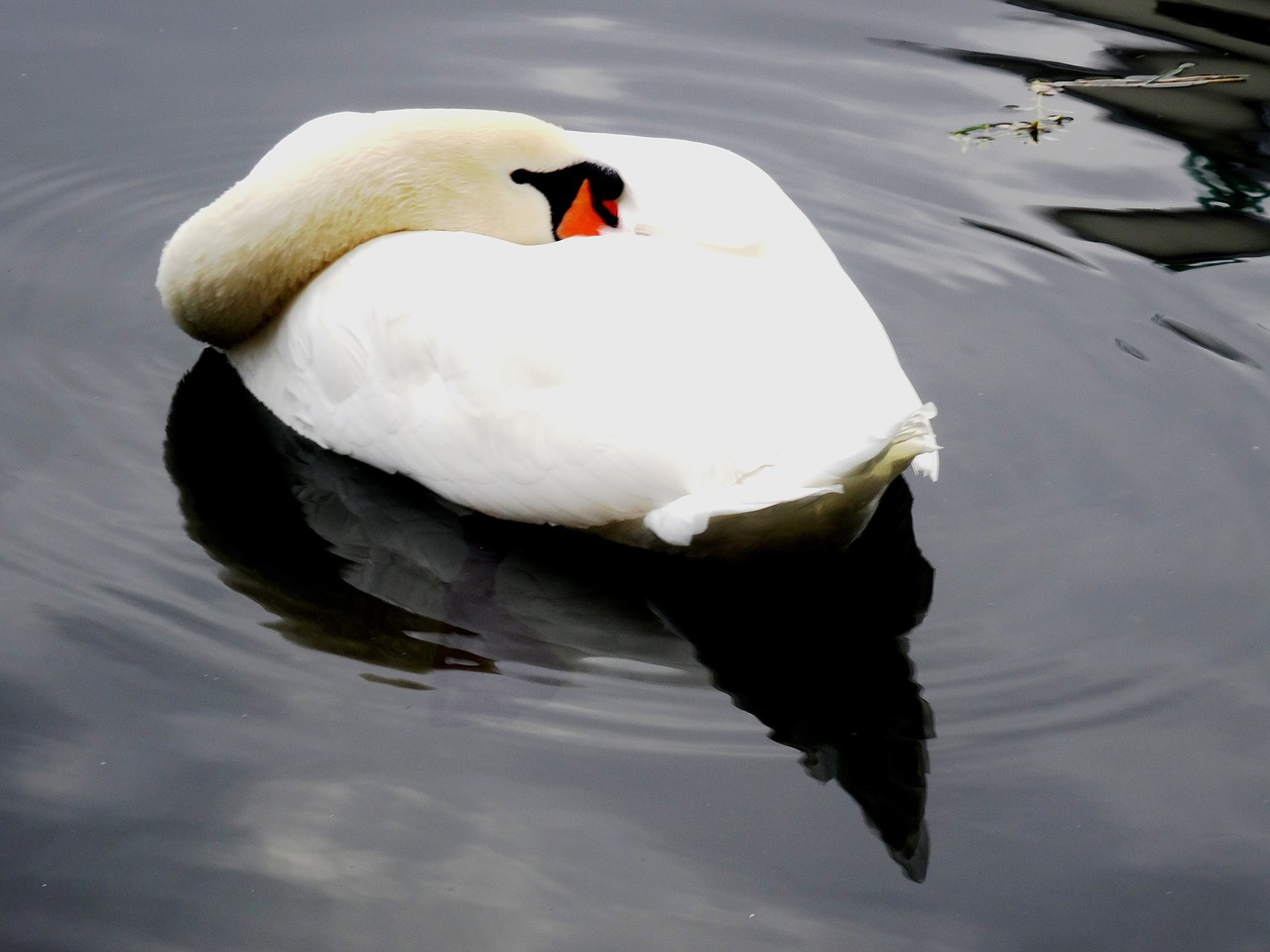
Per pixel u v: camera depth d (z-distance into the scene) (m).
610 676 7.15
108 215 10.78
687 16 13.66
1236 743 6.88
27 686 6.82
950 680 7.22
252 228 8.81
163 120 11.88
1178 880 6.22
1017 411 9.14
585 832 6.27
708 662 7.29
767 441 7.22
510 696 6.96
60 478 8.22
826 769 6.67
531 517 7.78
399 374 7.96
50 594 7.37
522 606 7.58
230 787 6.38
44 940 5.73
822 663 7.30
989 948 5.90
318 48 12.91
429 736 6.70
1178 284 10.34
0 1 13.23
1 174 11.11
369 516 8.15
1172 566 7.94
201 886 5.97
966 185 11.44
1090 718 7.01
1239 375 9.46
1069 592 7.77
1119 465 8.70
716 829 6.33
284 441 8.70
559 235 9.20
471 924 5.88
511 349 7.55
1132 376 9.48
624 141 9.38
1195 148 11.84
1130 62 12.91
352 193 9.04
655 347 7.38
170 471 8.39
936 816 6.47
